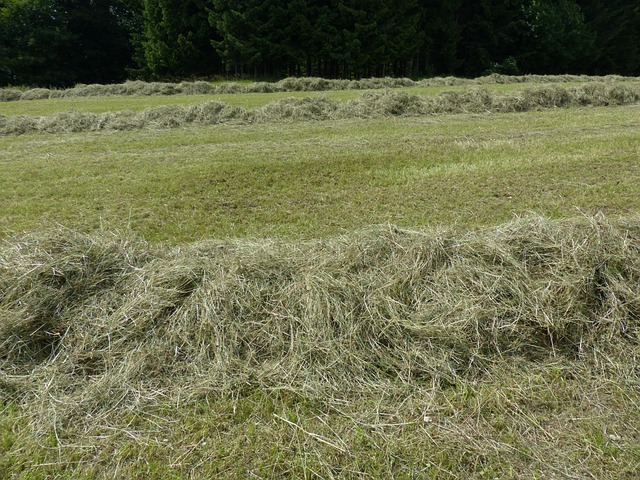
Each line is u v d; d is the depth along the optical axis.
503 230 3.33
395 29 26.17
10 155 6.90
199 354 2.61
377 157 6.57
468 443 2.17
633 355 2.63
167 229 4.48
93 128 8.73
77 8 29.33
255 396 2.43
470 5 28.70
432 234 3.27
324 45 25.27
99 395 2.40
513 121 8.96
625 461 2.05
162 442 2.19
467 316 2.72
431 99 10.34
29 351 2.64
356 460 2.09
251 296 2.83
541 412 2.33
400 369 2.57
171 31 26.20
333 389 2.46
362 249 3.15
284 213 4.84
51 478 2.04
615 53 31.30
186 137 8.02
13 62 26.02
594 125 8.37
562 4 28.42
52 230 3.33
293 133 8.23
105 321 2.73
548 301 2.79
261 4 24.66
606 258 2.95
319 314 2.72
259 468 2.07
